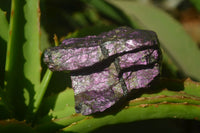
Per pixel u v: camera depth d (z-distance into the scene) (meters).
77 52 0.38
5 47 0.42
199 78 0.49
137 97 0.39
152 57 0.38
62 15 0.67
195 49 0.51
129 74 0.38
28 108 0.40
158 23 0.53
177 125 0.52
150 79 0.38
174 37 0.52
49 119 0.39
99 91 0.38
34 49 0.40
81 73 0.38
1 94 0.39
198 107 0.38
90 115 0.38
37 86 0.41
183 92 0.39
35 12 0.40
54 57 0.38
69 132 0.38
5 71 0.40
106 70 0.38
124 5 0.55
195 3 0.55
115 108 0.38
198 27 0.80
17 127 0.37
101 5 0.54
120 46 0.38
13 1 0.39
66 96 0.41
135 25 0.52
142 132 0.49
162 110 0.38
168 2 0.87
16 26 0.39
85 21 0.67
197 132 0.52
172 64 0.47
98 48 0.38
